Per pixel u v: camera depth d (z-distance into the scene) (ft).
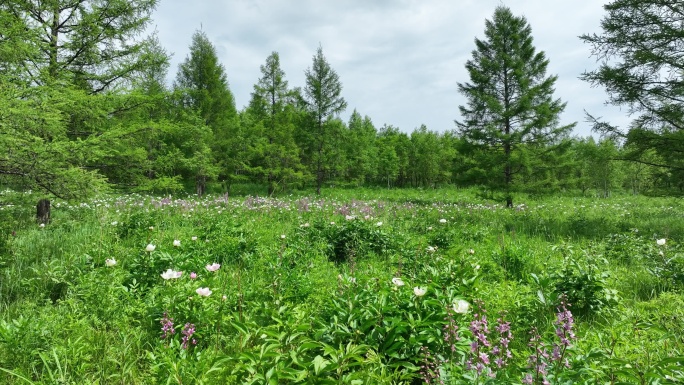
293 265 18.97
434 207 55.47
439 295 9.78
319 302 12.73
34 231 26.53
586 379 7.00
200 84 88.74
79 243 23.57
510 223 39.81
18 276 16.78
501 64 60.59
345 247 23.45
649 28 36.32
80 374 8.91
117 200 45.57
